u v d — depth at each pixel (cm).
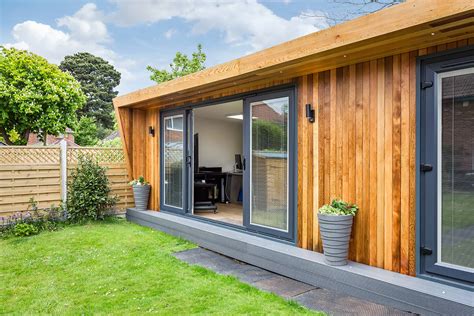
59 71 1233
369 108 359
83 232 612
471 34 281
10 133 1188
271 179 463
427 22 255
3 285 367
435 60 311
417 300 293
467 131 295
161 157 700
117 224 690
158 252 493
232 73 428
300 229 425
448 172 306
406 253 331
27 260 452
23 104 1069
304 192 422
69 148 703
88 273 403
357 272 337
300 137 426
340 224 351
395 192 339
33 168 653
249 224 495
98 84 3027
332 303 322
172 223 598
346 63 370
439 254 312
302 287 366
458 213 300
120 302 323
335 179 390
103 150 738
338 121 387
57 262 444
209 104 577
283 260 402
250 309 309
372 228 357
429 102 316
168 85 550
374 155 355
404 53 332
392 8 273
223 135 998
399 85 336
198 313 301
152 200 725
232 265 441
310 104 415
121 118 717
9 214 627
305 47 341
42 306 316
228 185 871
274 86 456
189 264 440
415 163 324
